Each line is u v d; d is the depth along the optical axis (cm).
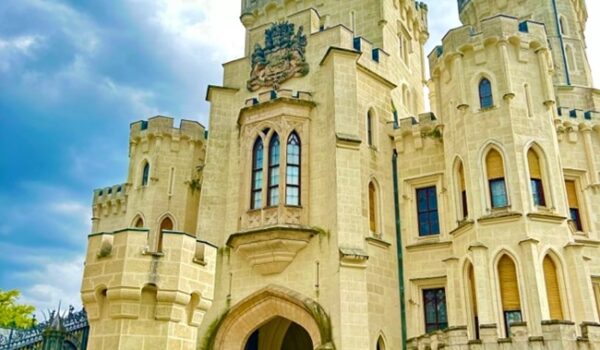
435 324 2611
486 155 2536
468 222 2459
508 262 2328
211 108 3094
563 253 2327
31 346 2850
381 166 2877
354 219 2528
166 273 1695
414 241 2770
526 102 2581
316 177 2730
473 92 2652
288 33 3128
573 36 3781
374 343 2430
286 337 3359
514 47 2669
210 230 2831
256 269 2647
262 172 2767
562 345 1744
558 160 2555
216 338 2575
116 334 1619
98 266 1709
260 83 3081
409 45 3850
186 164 3753
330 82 2830
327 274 2502
